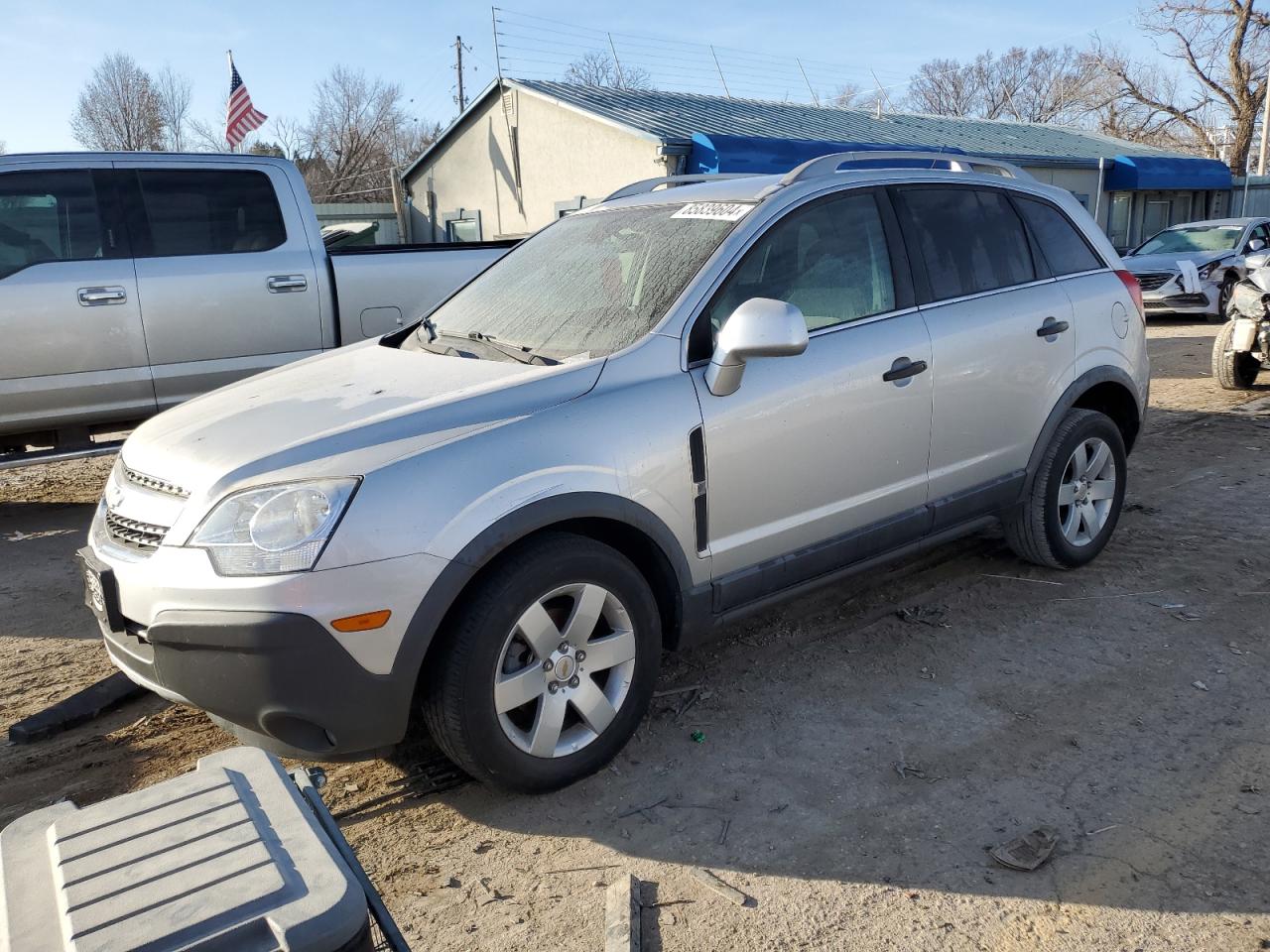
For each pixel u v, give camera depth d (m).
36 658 4.29
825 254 3.75
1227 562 4.83
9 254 5.75
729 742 3.37
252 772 1.58
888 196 4.01
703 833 2.88
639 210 4.12
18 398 5.76
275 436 2.95
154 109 33.34
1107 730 3.36
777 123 20.47
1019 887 2.59
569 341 3.50
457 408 2.96
